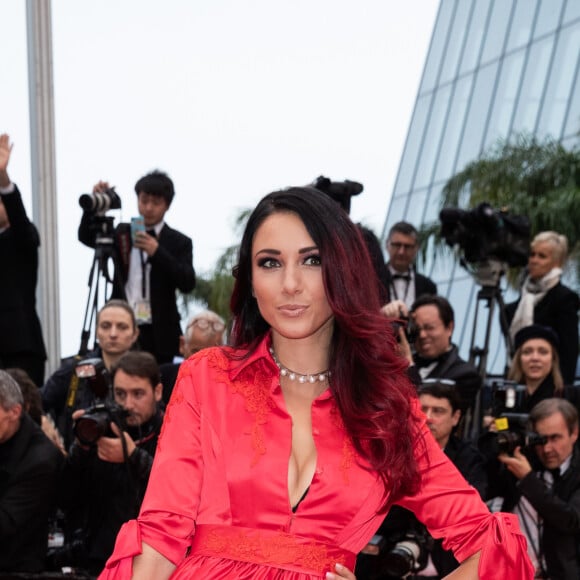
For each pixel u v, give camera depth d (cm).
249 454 225
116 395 509
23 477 485
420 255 1558
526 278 711
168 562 218
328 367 237
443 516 234
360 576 460
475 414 582
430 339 584
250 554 220
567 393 589
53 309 852
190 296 1435
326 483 224
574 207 1338
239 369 232
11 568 484
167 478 222
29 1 857
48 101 864
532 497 480
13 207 605
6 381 488
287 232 228
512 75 2208
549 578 493
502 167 1464
